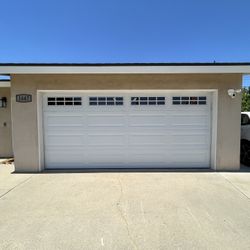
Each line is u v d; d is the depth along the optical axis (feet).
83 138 21.63
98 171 20.79
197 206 13.21
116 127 21.59
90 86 20.45
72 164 21.80
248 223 11.25
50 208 13.01
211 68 19.24
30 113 20.49
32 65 19.24
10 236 10.19
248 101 71.15
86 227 10.92
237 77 20.31
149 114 21.50
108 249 9.28
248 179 18.34
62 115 21.44
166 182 17.56
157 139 21.68
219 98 20.48
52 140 21.61
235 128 20.67
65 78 20.39
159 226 10.96
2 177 19.13
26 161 20.84
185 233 10.36
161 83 20.43
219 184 17.10
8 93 28.17
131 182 17.57
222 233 10.36
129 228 10.80
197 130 21.62
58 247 9.39
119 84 20.45
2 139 28.30
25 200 14.19
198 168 21.75
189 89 20.45
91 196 14.76
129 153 21.77
